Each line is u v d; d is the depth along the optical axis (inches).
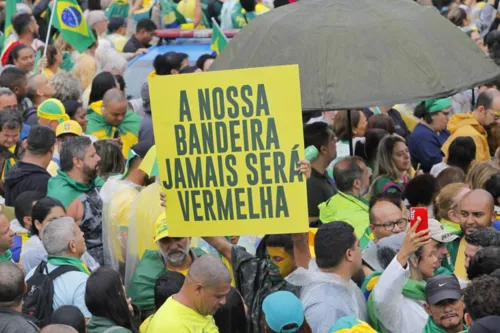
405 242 395.9
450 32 515.5
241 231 409.1
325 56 495.5
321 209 530.3
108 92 697.6
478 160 663.1
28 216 510.9
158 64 815.7
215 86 401.1
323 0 526.3
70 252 450.6
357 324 352.5
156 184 481.4
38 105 724.7
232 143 404.2
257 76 398.0
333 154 562.6
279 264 436.5
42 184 558.6
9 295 395.9
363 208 524.1
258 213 407.2
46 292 438.0
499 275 376.5
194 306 374.9
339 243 394.6
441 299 379.9
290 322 362.6
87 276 446.0
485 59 514.6
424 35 504.1
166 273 417.4
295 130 399.9
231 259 432.1
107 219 503.8
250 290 422.6
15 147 629.0
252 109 400.5
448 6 1103.0
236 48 521.7
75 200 522.6
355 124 683.4
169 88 403.2
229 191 407.5
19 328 390.9
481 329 340.2
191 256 455.8
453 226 485.7
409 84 487.5
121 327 395.2
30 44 869.2
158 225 441.7
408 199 550.0
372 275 423.2
